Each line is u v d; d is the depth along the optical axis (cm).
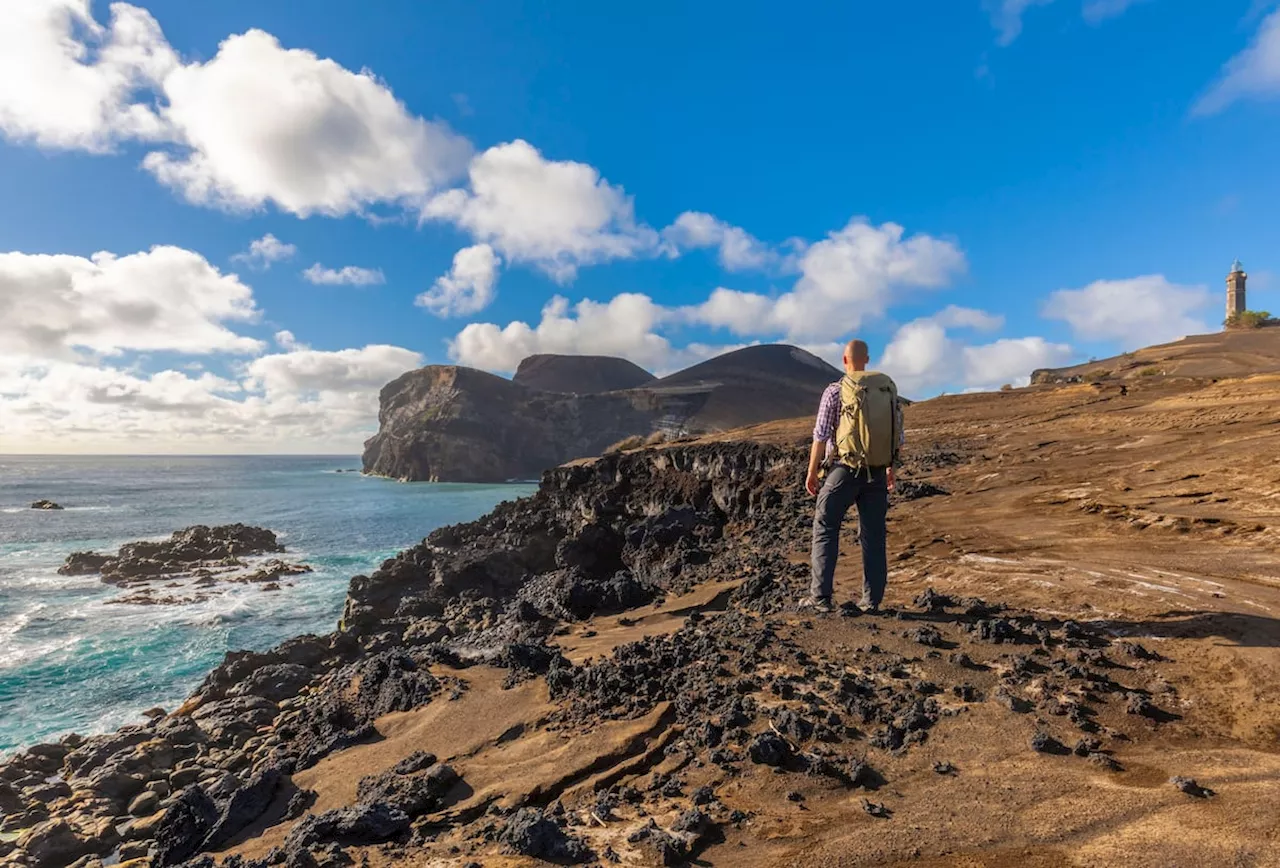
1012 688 392
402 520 5900
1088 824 262
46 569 3431
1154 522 739
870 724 376
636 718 438
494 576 2156
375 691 632
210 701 1392
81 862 688
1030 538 751
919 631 480
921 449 1648
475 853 305
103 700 1512
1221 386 1847
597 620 912
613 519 2144
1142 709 350
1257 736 316
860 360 541
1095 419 1678
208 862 347
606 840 298
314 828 348
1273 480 807
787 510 1262
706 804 320
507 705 516
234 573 3238
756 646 498
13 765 1094
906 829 276
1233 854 229
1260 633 414
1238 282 9156
